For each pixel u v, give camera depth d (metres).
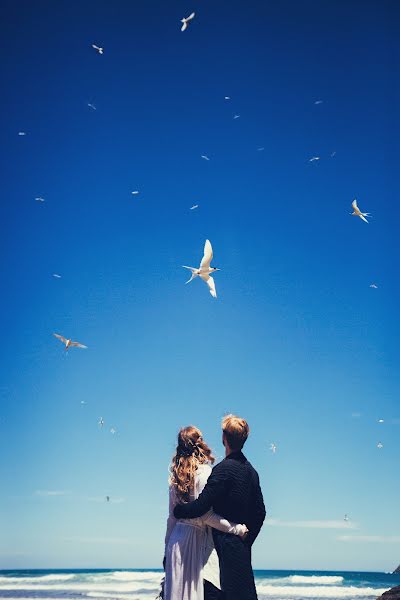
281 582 44.44
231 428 4.91
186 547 4.79
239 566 4.70
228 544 4.72
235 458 4.89
